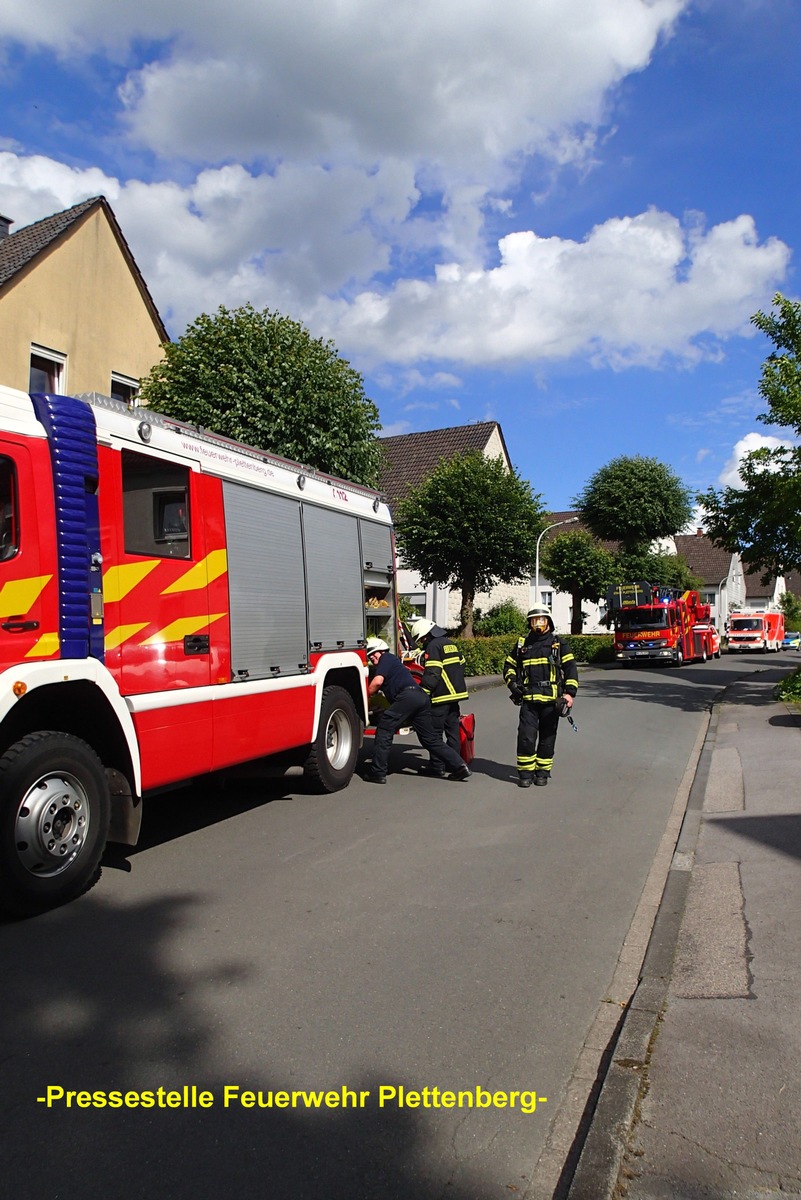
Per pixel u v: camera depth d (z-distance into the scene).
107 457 5.28
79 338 15.30
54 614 4.80
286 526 7.47
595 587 38.03
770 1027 3.47
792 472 15.52
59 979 3.98
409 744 11.75
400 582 32.16
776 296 15.99
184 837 6.60
